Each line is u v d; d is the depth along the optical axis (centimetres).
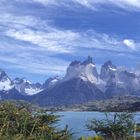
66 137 1260
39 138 954
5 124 899
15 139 863
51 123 1327
